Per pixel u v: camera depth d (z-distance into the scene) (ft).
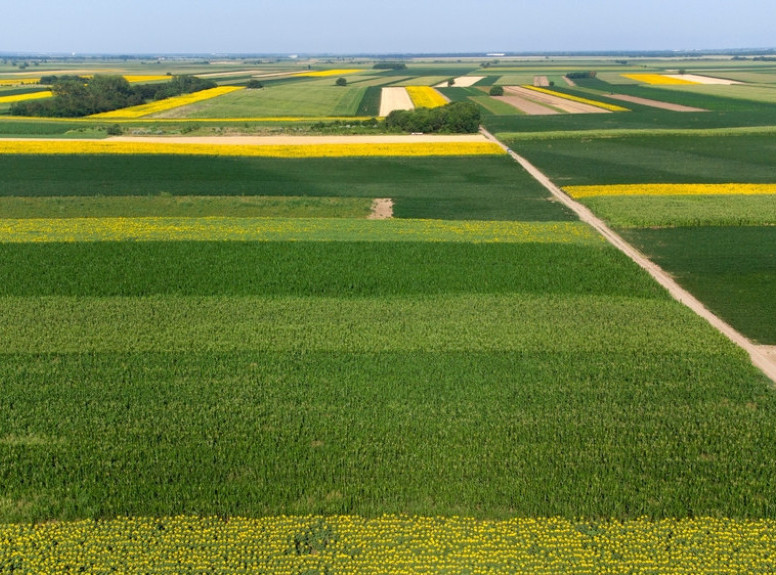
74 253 113.70
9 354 79.92
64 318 89.76
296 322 89.04
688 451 62.34
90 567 50.44
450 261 111.65
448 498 56.70
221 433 65.10
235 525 54.08
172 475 59.52
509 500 56.65
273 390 72.18
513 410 68.59
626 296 98.84
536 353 80.74
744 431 65.41
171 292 99.14
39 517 55.11
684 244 123.24
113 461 61.46
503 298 97.30
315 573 49.47
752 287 102.63
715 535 52.95
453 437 64.13
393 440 63.77
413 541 52.49
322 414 67.97
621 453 61.93
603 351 81.35
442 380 74.28
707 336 85.15
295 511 55.52
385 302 95.50
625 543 52.26
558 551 51.60
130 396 71.10
